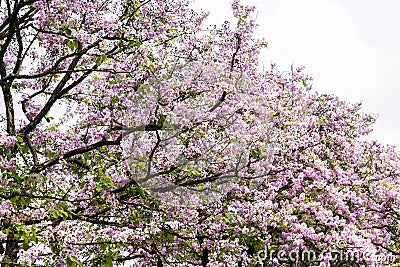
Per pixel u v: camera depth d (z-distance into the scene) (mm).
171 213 9016
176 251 10008
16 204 8094
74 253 7488
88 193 8781
